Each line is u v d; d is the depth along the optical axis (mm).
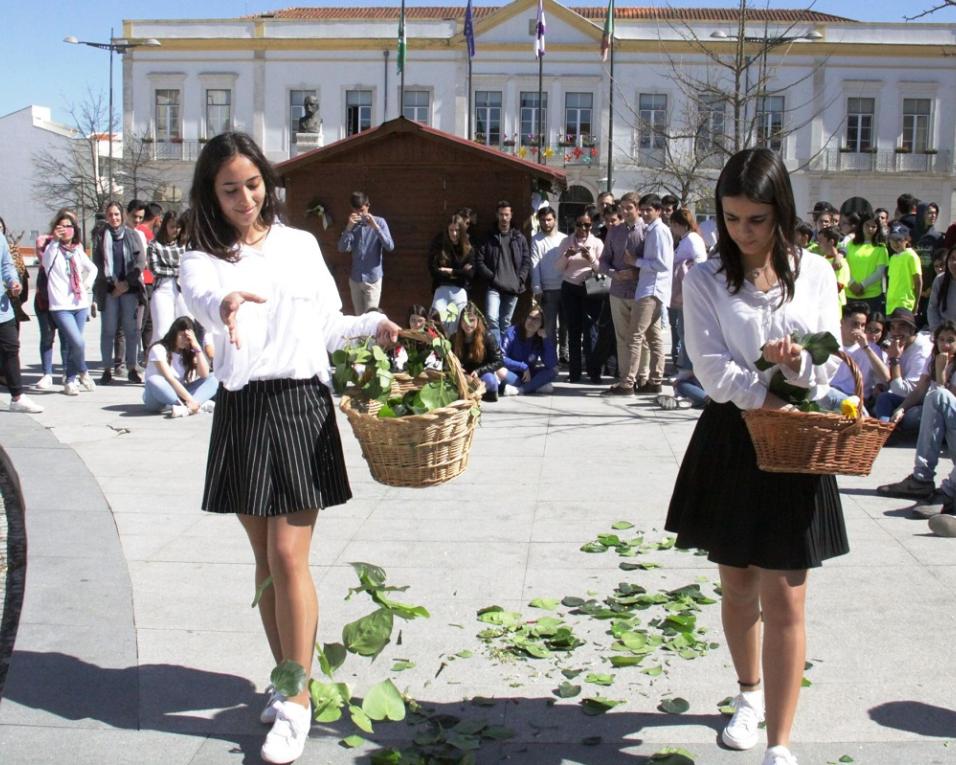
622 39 40875
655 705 3811
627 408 10125
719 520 3283
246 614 4691
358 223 11922
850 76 41656
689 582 5059
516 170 12086
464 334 10359
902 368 8469
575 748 3520
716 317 3285
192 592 4961
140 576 5180
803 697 3840
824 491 3230
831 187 42344
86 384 11102
